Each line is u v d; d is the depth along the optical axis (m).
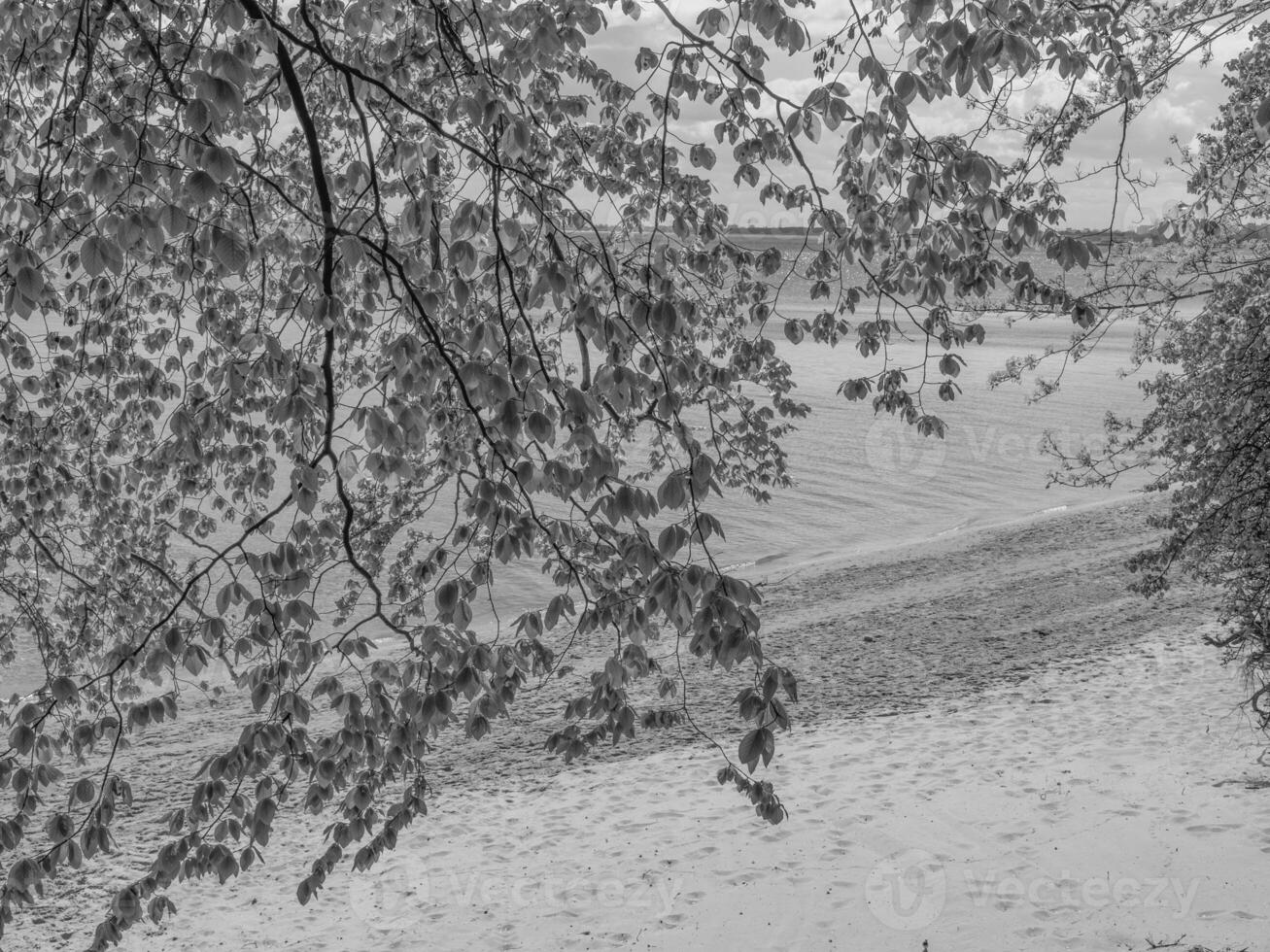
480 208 3.51
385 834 4.86
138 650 4.14
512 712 14.84
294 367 4.11
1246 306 6.86
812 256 6.10
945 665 15.82
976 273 4.63
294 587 4.23
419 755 4.62
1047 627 17.47
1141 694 13.16
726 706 14.52
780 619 19.59
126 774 13.16
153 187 3.20
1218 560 9.52
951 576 21.67
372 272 4.47
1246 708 11.77
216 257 3.28
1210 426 7.88
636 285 5.08
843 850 9.27
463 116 5.09
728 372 6.48
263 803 4.36
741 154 5.50
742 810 10.52
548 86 6.20
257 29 3.26
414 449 4.07
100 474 6.76
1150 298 6.99
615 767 12.36
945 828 9.51
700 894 8.72
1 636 7.88
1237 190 6.31
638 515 3.38
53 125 4.03
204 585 8.08
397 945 8.27
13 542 7.55
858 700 14.43
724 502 29.03
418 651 4.32
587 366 4.00
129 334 6.96
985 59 3.18
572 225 5.14
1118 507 26.72
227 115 2.96
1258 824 8.67
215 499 8.02
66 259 5.26
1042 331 77.94
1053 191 5.63
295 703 4.33
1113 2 4.84
